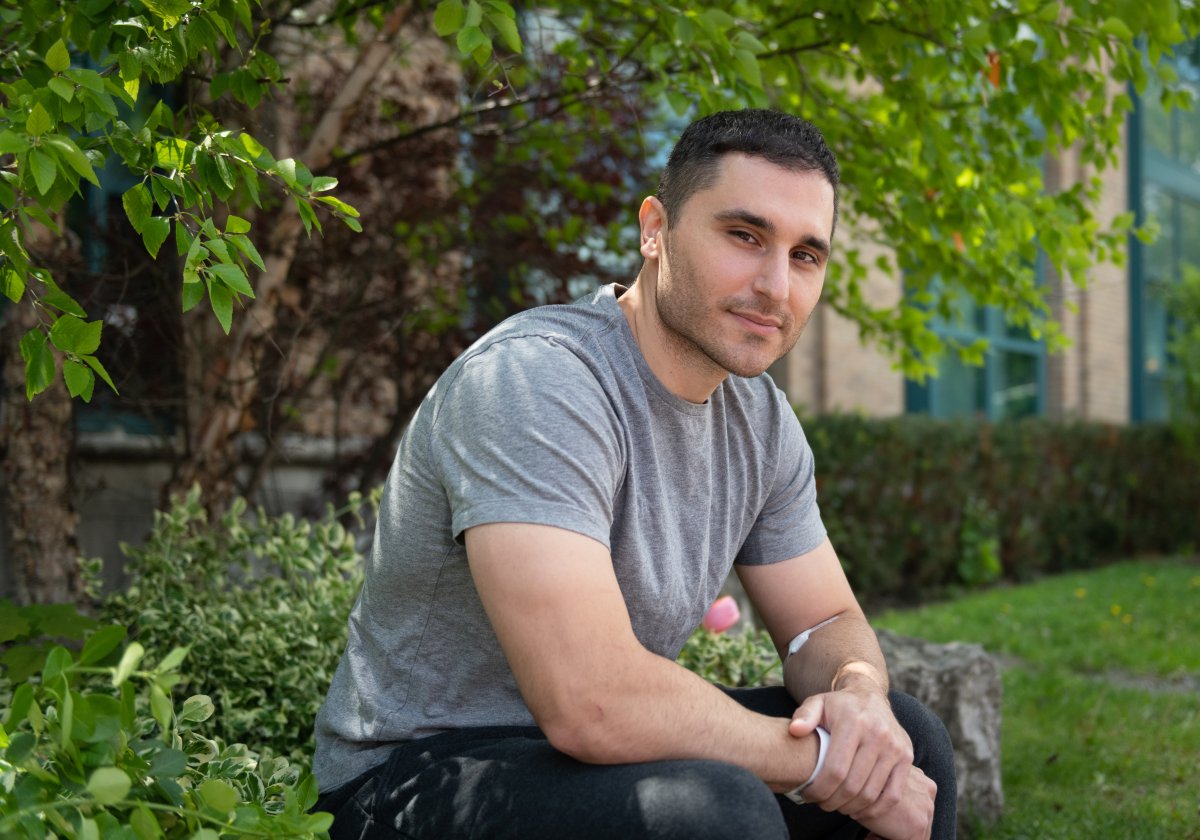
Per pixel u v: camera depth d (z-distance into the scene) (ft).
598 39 10.87
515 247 13.65
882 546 24.35
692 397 5.64
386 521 5.41
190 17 5.59
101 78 4.90
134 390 11.75
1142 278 39.50
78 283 10.55
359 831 5.13
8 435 10.32
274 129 12.92
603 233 14.16
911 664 9.56
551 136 13.41
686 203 5.40
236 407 11.36
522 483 4.76
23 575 10.34
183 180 5.14
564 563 4.66
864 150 10.83
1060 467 29.63
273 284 11.10
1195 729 12.74
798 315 5.52
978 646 10.29
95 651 4.19
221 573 8.89
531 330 5.34
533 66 13.29
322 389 15.57
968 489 26.12
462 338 13.93
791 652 6.19
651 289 5.61
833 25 9.39
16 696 4.01
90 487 12.84
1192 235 42.91
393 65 14.08
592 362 5.33
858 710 5.08
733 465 6.03
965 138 10.43
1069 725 12.95
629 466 5.35
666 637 5.68
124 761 4.11
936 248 11.43
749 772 4.49
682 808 4.31
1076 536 30.58
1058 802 10.34
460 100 14.28
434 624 5.30
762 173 5.30
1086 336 37.14
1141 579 26.27
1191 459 34.24
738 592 12.90
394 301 13.35
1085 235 10.41
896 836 5.11
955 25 8.84
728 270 5.30
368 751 5.37
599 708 4.58
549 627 4.60
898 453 24.38
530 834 4.53
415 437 5.34
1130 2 8.14
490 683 5.36
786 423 6.34
